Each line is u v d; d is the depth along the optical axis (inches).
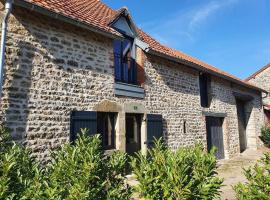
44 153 255.1
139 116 375.2
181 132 434.3
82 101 295.6
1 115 229.6
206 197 142.1
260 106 750.5
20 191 135.0
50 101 265.9
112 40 342.0
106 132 328.5
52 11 258.5
